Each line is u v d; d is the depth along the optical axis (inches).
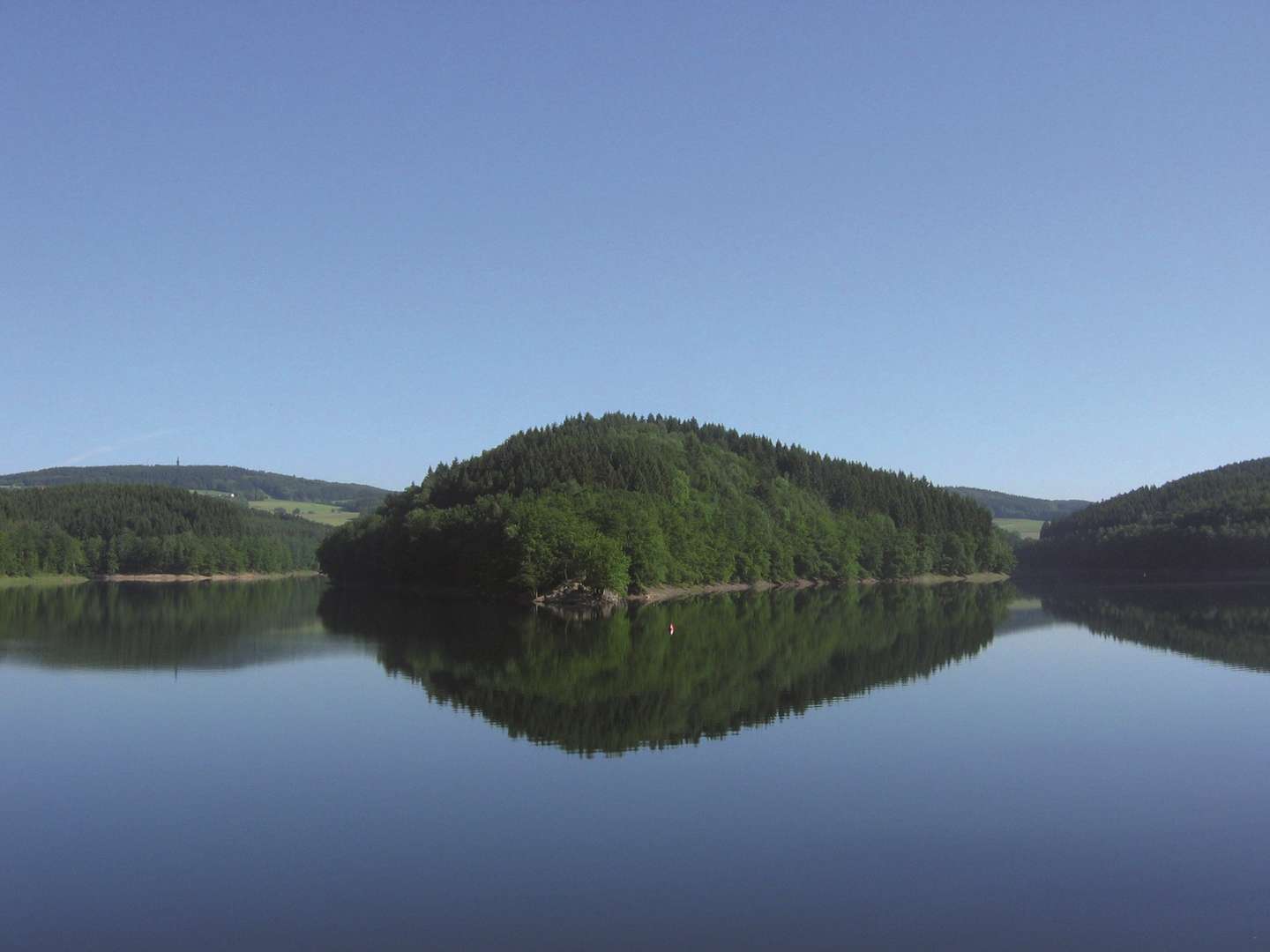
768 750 1770.4
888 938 1030.4
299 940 1034.7
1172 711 2128.4
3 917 1093.8
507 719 2041.1
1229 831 1344.7
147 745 1835.6
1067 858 1248.2
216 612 4857.3
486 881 1176.2
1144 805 1461.6
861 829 1352.1
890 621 4320.9
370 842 1309.1
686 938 1031.6
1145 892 1146.0
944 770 1636.3
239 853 1273.4
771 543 7440.9
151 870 1221.7
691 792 1517.0
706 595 6373.0
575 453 7185.0
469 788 1540.4
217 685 2482.8
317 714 2102.6
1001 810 1432.1
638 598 5708.7
